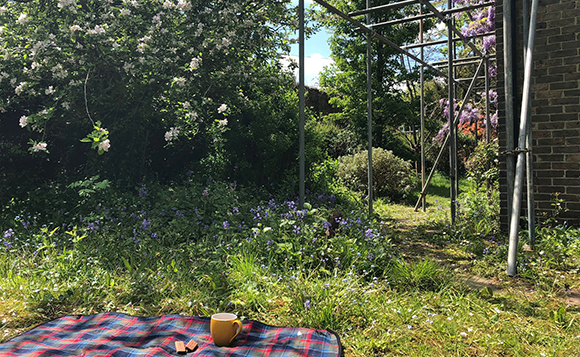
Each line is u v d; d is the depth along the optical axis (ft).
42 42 16.34
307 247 11.97
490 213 19.74
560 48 16.05
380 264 11.90
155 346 7.02
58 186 18.78
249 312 8.82
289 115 25.32
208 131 20.15
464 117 37.96
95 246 13.20
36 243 13.23
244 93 24.70
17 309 8.93
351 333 7.82
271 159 24.12
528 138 14.24
